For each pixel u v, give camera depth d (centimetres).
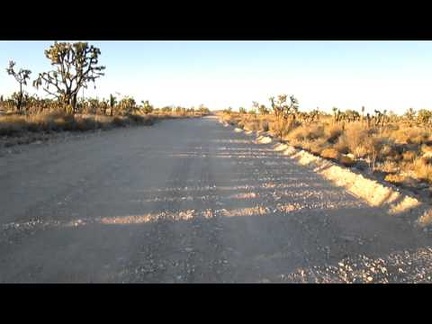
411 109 5984
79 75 4288
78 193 884
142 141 2223
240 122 5603
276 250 608
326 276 520
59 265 507
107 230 656
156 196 912
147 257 550
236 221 753
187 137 2750
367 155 1795
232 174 1275
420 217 791
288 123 3519
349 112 5112
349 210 875
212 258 559
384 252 621
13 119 2153
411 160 1667
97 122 3109
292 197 981
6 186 907
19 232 616
